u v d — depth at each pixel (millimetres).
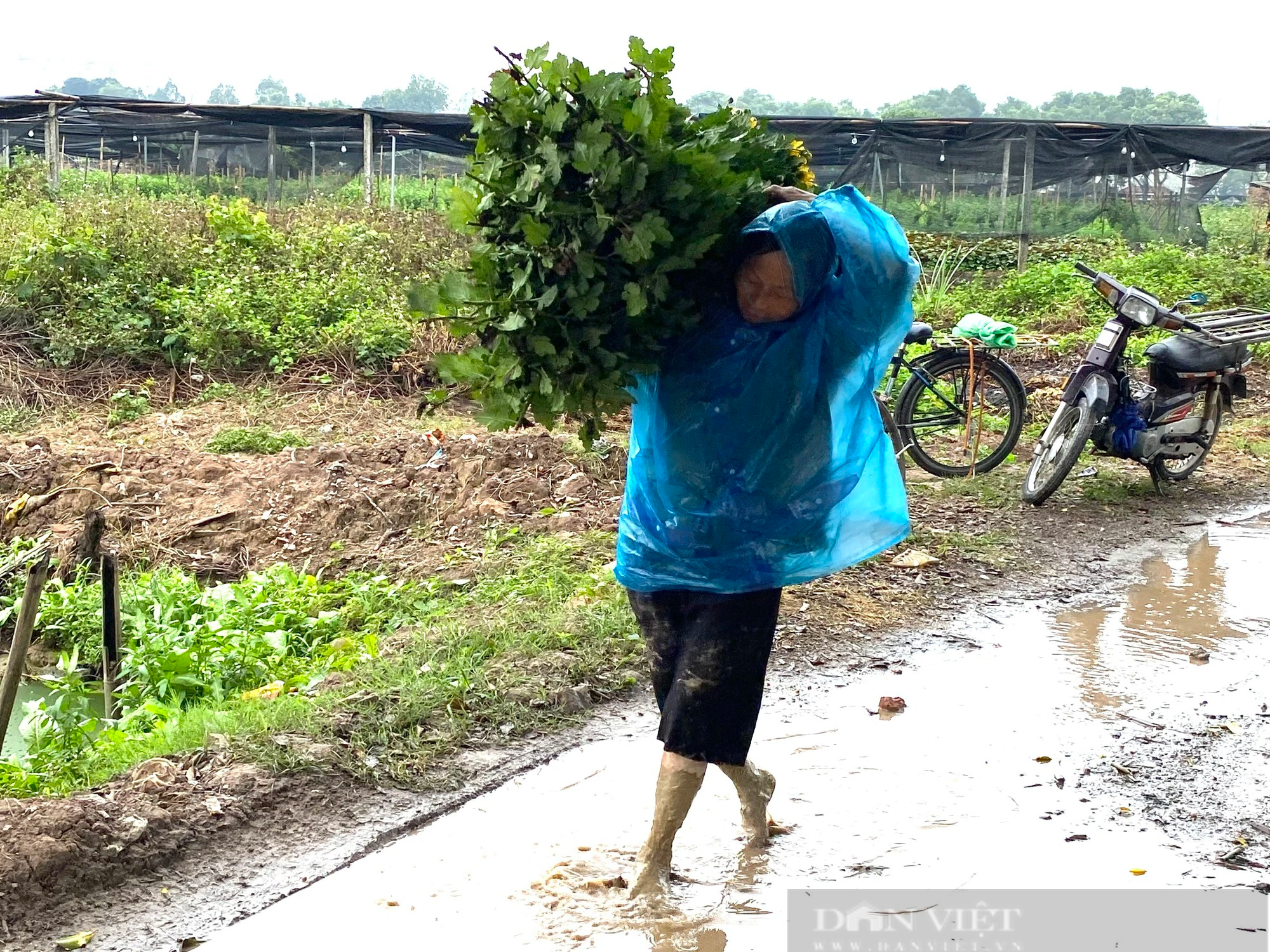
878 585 6527
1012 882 3725
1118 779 4387
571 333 3189
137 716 5008
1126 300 8070
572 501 7797
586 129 3047
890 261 3270
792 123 19297
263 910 3535
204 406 11406
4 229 13508
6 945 3316
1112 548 7441
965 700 5117
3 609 6871
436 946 3371
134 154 23484
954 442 9984
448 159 24094
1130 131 19594
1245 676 5395
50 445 9609
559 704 4918
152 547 7586
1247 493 8867
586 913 3539
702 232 3195
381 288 13531
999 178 19812
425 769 4375
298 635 6203
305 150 21031
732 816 4137
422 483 8227
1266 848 3906
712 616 3477
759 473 3398
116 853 3656
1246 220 22156
